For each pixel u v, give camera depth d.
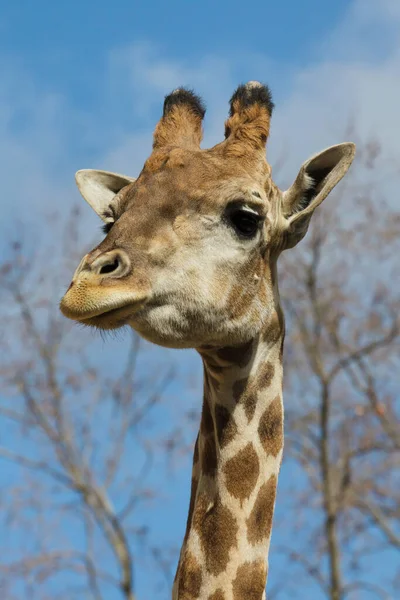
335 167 15.91
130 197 14.73
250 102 15.62
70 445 43.41
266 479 14.77
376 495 44.69
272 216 15.40
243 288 14.75
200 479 14.89
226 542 14.36
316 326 46.25
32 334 45.38
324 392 44.53
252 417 14.91
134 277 13.78
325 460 43.91
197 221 14.52
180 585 14.34
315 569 41.09
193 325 14.41
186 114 16.16
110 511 41.41
